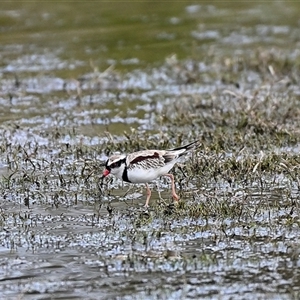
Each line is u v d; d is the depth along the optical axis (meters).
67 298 12.19
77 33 32.69
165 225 14.86
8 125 22.05
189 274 12.91
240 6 37.34
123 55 29.55
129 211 15.66
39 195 16.67
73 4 37.38
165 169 15.94
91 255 13.70
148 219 15.02
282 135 19.97
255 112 21.14
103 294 12.30
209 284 12.54
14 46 31.02
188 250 13.75
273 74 25.11
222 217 15.06
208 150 18.70
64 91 25.77
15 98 25.16
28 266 13.33
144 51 29.95
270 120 20.80
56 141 20.56
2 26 33.81
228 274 12.87
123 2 37.84
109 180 17.34
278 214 15.21
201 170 17.48
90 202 16.28
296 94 24.06
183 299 12.07
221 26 33.50
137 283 12.62
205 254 13.53
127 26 33.72
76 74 27.22
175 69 26.78
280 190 16.44
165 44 30.88
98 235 14.51
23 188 17.06
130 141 19.67
